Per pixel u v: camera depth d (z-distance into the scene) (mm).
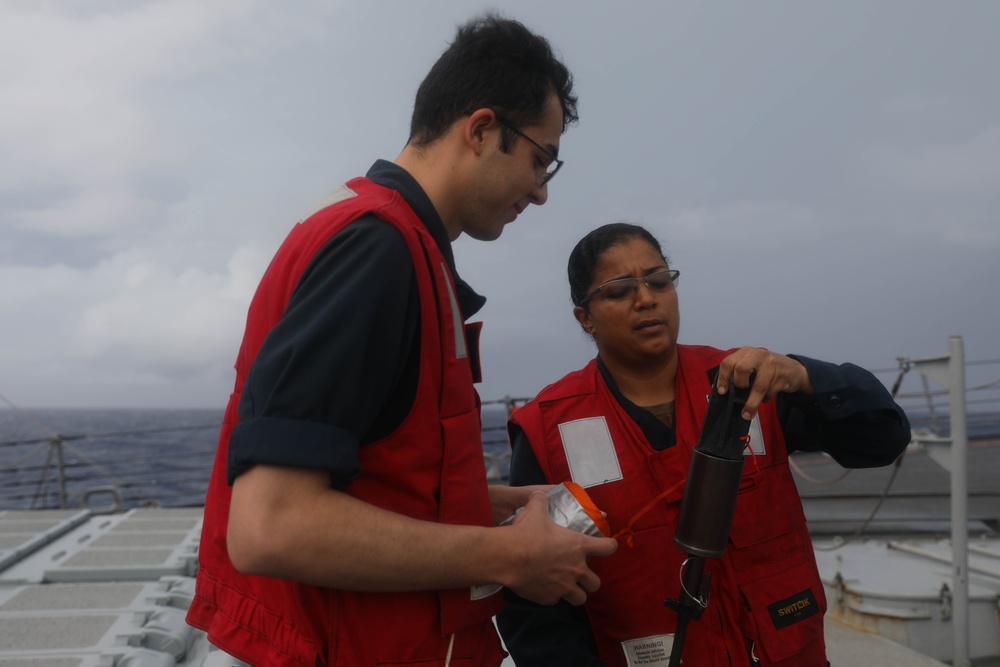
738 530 1856
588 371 2158
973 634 4117
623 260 2041
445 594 1281
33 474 34375
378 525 1118
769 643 1812
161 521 4844
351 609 1246
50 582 3438
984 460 9922
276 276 1259
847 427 1889
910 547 5148
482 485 1365
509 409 7348
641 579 1884
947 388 4109
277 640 1285
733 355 1637
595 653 1959
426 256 1259
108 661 2352
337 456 1082
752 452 1915
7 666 2309
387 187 1337
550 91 1416
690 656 1822
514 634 1945
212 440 85062
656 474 1925
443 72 1412
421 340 1244
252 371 1120
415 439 1259
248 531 1058
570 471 1973
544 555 1291
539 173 1469
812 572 1922
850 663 3723
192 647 2746
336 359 1091
